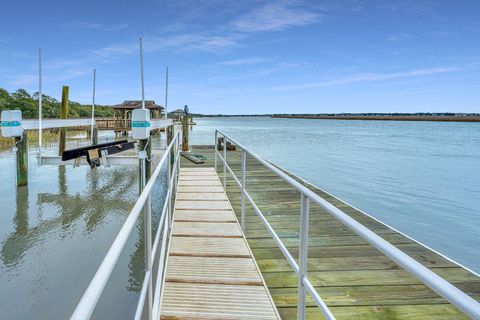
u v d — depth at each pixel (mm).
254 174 7672
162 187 7289
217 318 2102
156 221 5094
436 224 6141
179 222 3906
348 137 32000
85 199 6629
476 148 20531
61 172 9148
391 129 53312
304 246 1727
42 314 3016
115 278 3516
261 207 5070
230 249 3133
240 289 2445
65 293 3340
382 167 12750
